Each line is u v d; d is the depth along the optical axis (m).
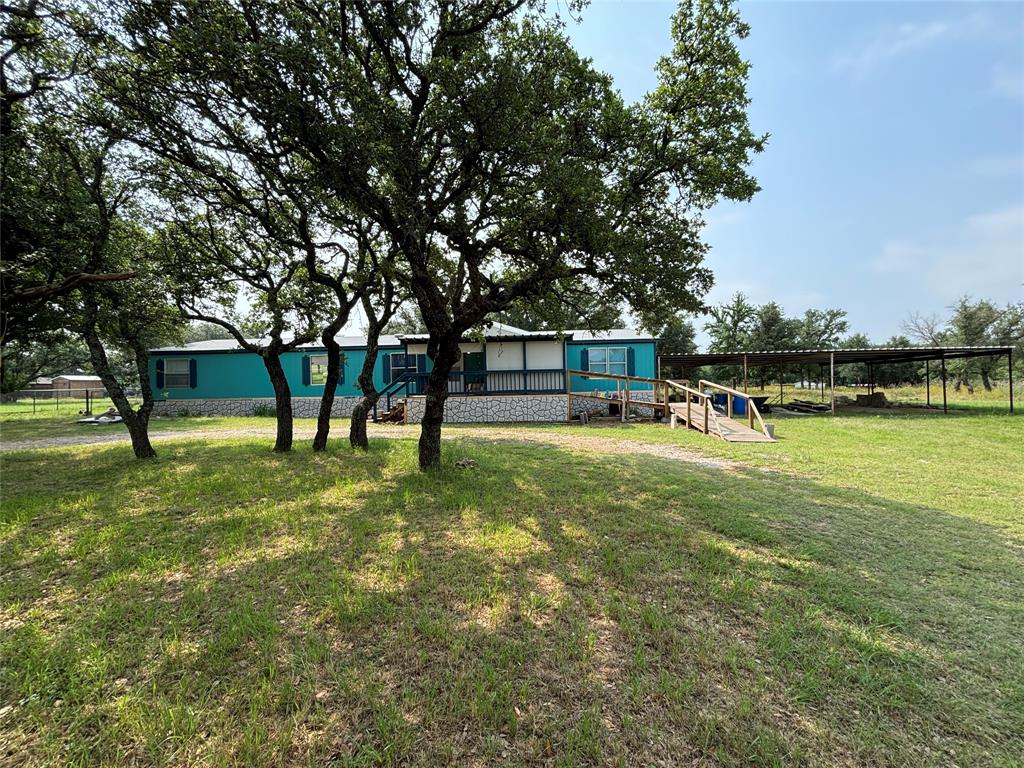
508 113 4.88
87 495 5.30
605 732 1.85
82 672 2.17
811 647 2.44
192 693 2.04
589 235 5.53
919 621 2.73
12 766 1.67
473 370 16.58
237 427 13.86
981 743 1.85
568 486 5.74
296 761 1.69
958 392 27.27
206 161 6.48
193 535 4.01
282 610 2.75
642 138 5.64
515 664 2.26
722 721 1.91
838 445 9.30
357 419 8.84
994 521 4.55
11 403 28.95
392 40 4.98
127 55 4.96
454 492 5.35
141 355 8.07
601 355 17.42
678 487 5.71
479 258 6.79
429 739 1.80
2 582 3.12
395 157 4.91
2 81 4.98
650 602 2.88
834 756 1.77
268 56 4.07
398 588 3.03
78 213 5.92
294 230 8.04
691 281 6.51
